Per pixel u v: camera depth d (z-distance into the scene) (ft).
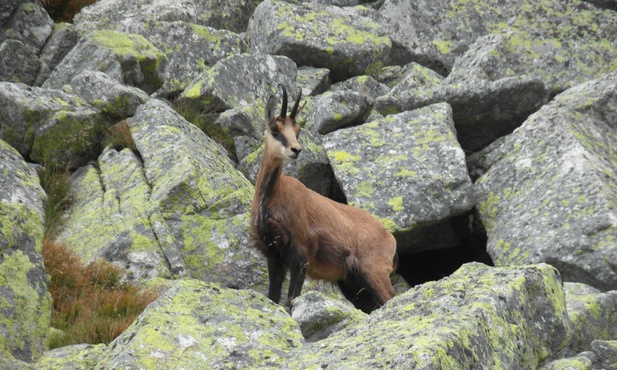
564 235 138.62
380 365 71.15
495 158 167.12
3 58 183.73
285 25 200.85
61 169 153.99
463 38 217.36
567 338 89.04
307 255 121.29
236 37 204.54
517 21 216.95
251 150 165.89
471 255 164.96
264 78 185.78
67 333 101.55
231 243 132.67
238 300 93.76
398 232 148.87
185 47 197.47
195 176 138.51
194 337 85.35
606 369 89.76
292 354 83.41
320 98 177.37
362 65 203.62
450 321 78.18
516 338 81.97
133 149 153.79
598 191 143.54
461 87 174.40
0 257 101.04
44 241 120.47
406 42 215.92
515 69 196.85
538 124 165.99
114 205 136.67
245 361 82.94
